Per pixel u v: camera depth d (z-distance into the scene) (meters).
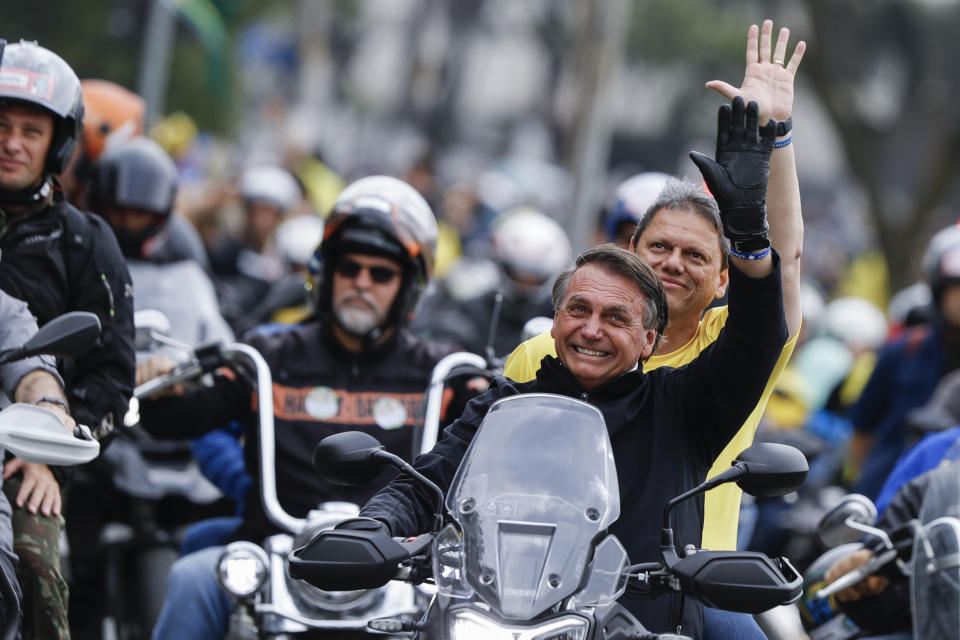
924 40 82.50
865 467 26.42
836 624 16.58
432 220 17.81
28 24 54.16
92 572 20.30
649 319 12.05
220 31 42.59
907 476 17.67
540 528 10.38
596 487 10.72
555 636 9.90
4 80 15.12
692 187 14.78
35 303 15.47
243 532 16.75
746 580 10.40
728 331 11.85
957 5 82.50
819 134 136.38
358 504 16.67
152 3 38.75
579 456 10.88
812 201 131.75
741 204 11.50
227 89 56.81
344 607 14.68
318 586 10.80
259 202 36.53
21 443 12.27
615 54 40.50
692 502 12.09
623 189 22.50
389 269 17.17
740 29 111.25
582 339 11.91
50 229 15.59
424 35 136.38
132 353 15.94
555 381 12.09
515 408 11.20
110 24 54.84
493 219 66.69
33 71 15.25
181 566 16.08
